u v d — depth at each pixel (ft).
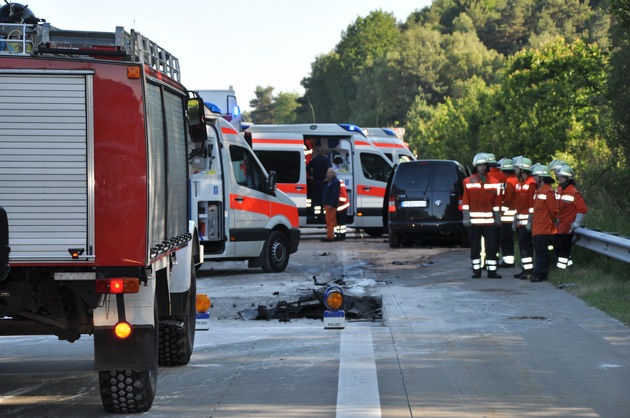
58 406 33.60
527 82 154.61
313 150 123.13
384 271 79.77
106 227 29.73
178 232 37.99
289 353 43.70
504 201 80.43
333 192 115.24
